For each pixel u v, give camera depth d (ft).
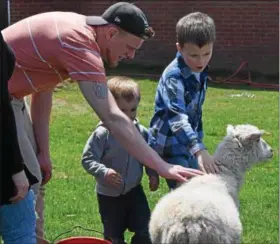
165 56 67.92
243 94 55.67
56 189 27.12
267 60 65.67
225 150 18.16
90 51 14.03
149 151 14.32
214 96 54.29
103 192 18.53
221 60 66.64
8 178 13.16
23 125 15.16
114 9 14.44
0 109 12.87
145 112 46.50
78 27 14.16
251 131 18.17
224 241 14.79
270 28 65.36
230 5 65.98
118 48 14.62
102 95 13.96
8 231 13.88
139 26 14.43
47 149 17.44
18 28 14.44
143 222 18.56
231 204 15.89
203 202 14.92
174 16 67.51
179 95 17.54
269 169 30.86
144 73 65.41
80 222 23.00
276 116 45.27
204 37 17.13
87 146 18.25
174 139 17.95
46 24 14.21
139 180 18.69
